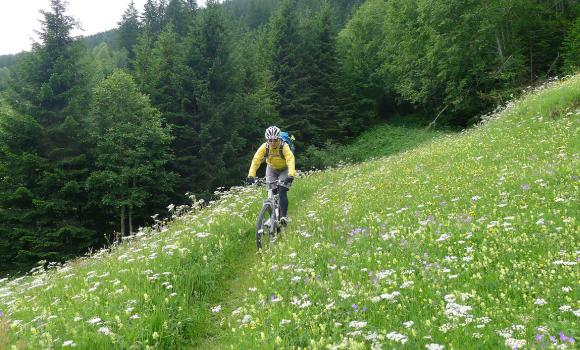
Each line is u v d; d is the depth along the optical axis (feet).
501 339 12.58
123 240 39.58
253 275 22.89
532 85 106.83
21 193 81.25
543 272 16.05
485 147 45.03
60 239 83.10
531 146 39.68
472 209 25.09
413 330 13.01
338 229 26.96
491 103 123.54
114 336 15.74
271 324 15.48
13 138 86.94
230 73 123.65
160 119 104.58
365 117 179.52
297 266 21.12
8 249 81.10
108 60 213.25
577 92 51.16
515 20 113.70
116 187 92.48
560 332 11.85
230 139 116.47
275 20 165.48
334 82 170.40
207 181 109.09
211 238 28.66
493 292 15.76
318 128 158.10
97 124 95.55
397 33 153.48
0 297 27.32
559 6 124.98
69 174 88.07
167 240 29.27
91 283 23.15
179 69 118.83
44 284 27.12
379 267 19.20
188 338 17.95
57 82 95.14
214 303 21.48
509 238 19.80
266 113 134.62
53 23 98.68
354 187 41.50
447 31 119.44
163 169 102.42
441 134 139.95
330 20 174.19
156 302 18.97
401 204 30.37
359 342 13.20
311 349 13.34
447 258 18.35
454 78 126.62
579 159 30.50
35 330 16.25
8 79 93.35
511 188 27.89
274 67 157.99
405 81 147.74
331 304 15.57
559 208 22.57
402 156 63.72
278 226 28.89
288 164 29.53
